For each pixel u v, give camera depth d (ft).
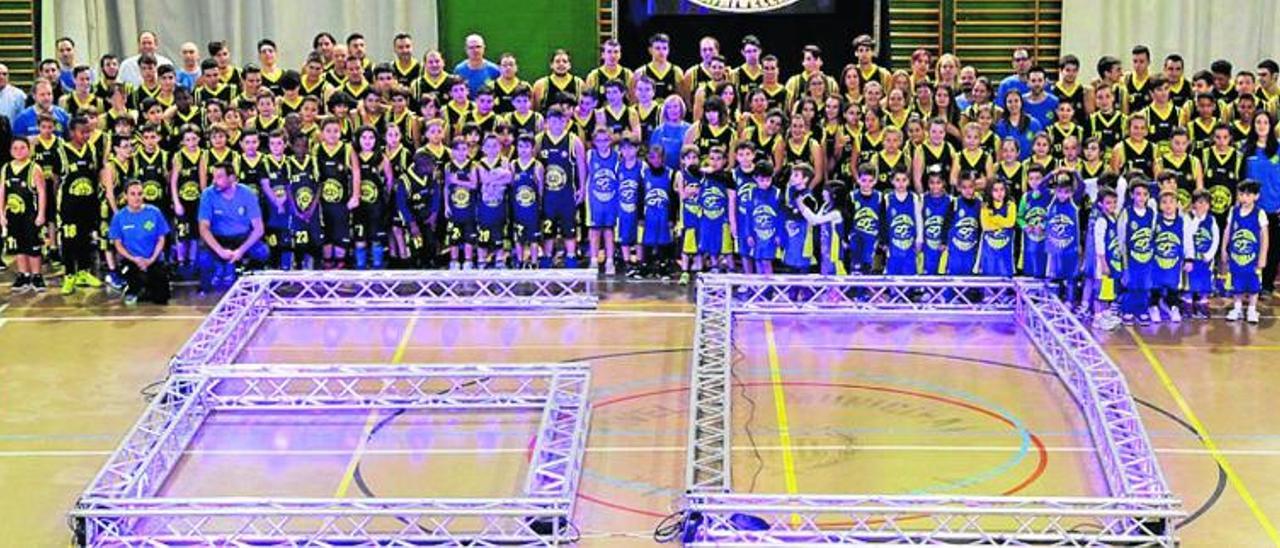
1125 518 29.30
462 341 42.86
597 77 50.85
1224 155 45.98
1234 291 44.04
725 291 44.75
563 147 47.78
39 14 58.75
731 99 48.75
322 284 47.09
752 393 38.37
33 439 35.53
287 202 47.62
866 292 46.19
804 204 45.73
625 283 48.47
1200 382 38.99
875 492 32.17
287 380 39.50
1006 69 59.93
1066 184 43.86
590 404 37.29
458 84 49.19
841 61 57.62
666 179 47.88
